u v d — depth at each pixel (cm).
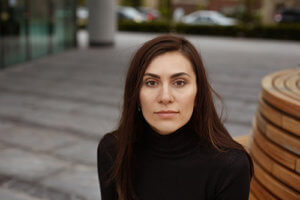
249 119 454
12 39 860
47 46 1055
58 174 303
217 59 1008
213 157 107
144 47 106
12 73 792
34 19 964
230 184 107
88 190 276
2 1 801
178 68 102
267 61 984
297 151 147
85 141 384
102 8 1232
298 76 227
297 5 2378
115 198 129
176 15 3083
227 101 544
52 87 659
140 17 2492
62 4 1136
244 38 1830
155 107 103
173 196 111
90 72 813
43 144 373
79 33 1984
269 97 169
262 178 168
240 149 111
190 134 112
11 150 355
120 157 114
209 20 2303
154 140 111
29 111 500
